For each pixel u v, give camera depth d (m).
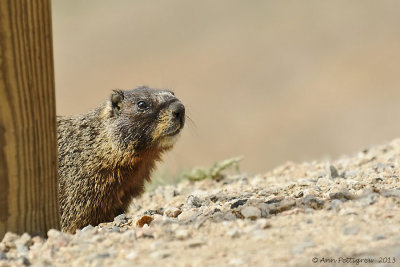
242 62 56.75
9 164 9.79
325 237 9.17
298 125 45.66
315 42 58.31
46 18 9.89
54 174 10.49
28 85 9.79
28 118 9.86
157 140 14.76
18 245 9.78
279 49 58.25
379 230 9.27
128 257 8.92
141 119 14.62
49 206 10.43
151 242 9.59
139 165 14.95
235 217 10.52
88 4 72.44
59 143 14.88
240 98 51.16
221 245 9.18
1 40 9.39
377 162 16.47
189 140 45.12
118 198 14.77
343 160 17.95
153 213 13.47
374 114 45.44
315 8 65.00
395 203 10.52
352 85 50.25
